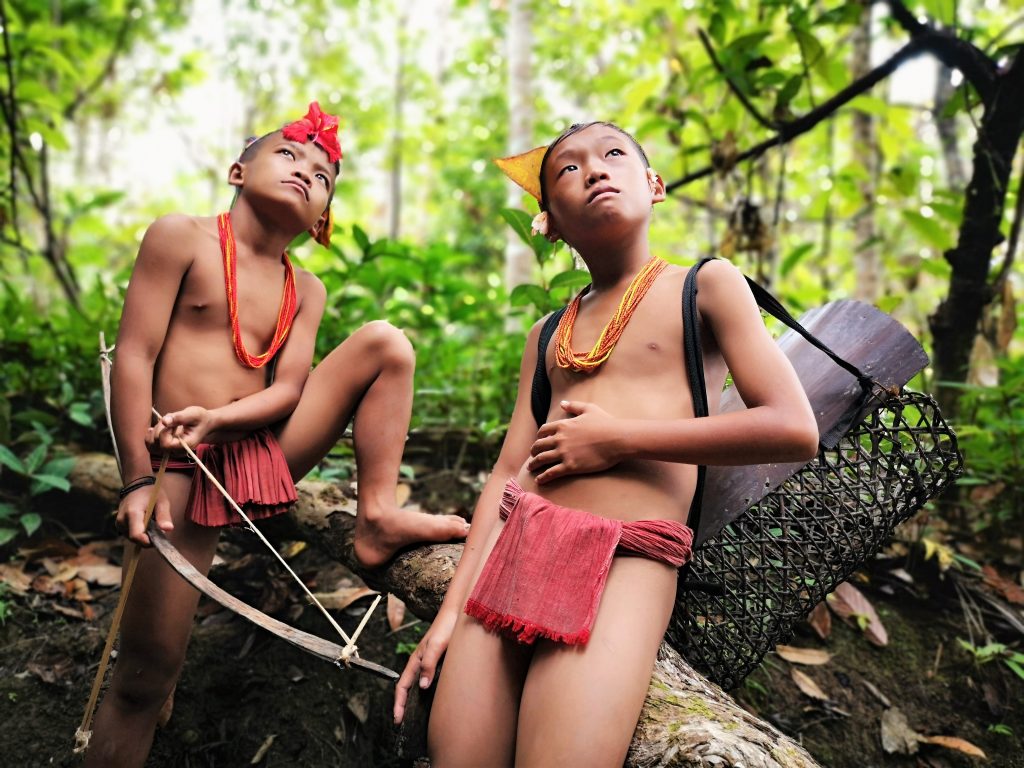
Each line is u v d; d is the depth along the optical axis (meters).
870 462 1.76
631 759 1.31
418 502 2.79
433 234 8.62
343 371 1.90
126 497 1.62
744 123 3.51
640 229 1.69
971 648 2.22
